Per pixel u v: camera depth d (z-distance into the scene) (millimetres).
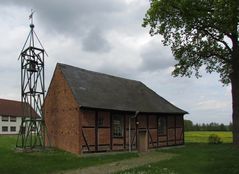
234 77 26625
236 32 23953
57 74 31203
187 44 27859
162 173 18797
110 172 19766
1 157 24797
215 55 28422
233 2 20031
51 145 31219
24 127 30609
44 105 32625
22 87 30094
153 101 37719
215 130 80875
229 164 21172
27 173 19375
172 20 24609
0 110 66875
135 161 24828
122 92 35188
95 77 34188
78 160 24562
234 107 26844
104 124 29562
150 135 34344
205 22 24312
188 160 24172
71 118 28562
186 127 81875
